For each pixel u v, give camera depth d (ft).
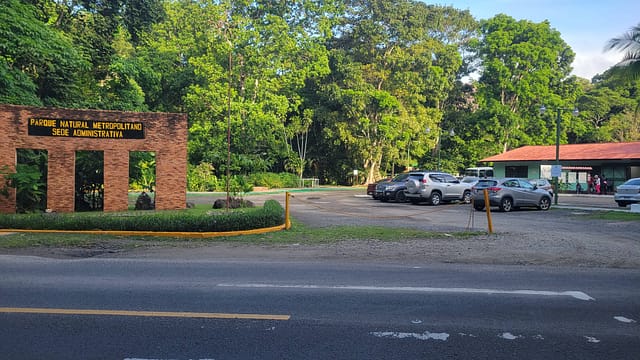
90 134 64.34
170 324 19.03
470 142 195.31
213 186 136.67
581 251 37.76
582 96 204.54
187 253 37.24
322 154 199.93
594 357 15.83
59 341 17.15
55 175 62.49
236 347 16.57
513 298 23.13
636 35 73.67
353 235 46.34
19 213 58.59
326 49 187.62
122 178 66.33
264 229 48.32
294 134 184.03
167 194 68.95
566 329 18.63
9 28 68.03
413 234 46.96
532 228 53.16
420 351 16.28
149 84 113.80
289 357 15.69
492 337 17.69
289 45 152.87
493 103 185.47
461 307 21.54
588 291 24.63
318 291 24.40
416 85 176.76
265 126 148.36
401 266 31.68
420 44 183.21
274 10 165.27
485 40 193.36
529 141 187.93
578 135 194.49
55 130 62.44
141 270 30.04
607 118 203.82
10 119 60.18
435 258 34.91
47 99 82.02
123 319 19.67
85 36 96.07
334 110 180.04
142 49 147.43
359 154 181.88
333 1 169.78
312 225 54.65
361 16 188.65
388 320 19.63
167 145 68.90
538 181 101.96
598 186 131.64
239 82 156.35
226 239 44.29
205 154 144.25
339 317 20.01
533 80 183.11
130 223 47.14
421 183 87.25
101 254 36.68
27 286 25.34
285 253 37.22
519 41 188.96
